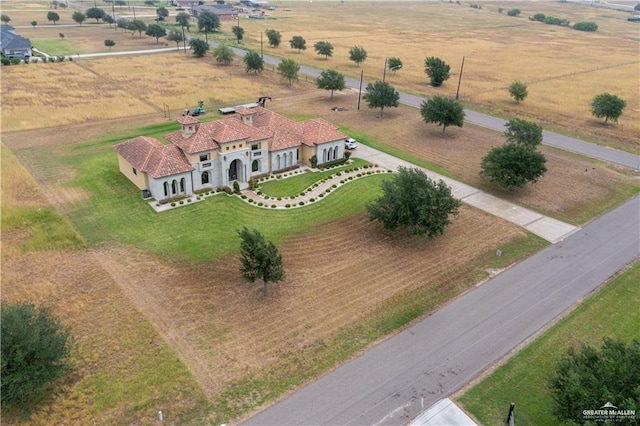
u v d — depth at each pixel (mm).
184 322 40719
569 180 71625
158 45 170500
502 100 114312
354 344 39062
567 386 28797
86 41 172000
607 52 184125
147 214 58219
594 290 46656
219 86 118062
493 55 172250
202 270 47969
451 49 182500
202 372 35656
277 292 44906
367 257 51125
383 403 33562
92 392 33719
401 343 39344
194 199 61969
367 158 77812
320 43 155250
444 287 46562
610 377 28312
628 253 53281
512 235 56281
